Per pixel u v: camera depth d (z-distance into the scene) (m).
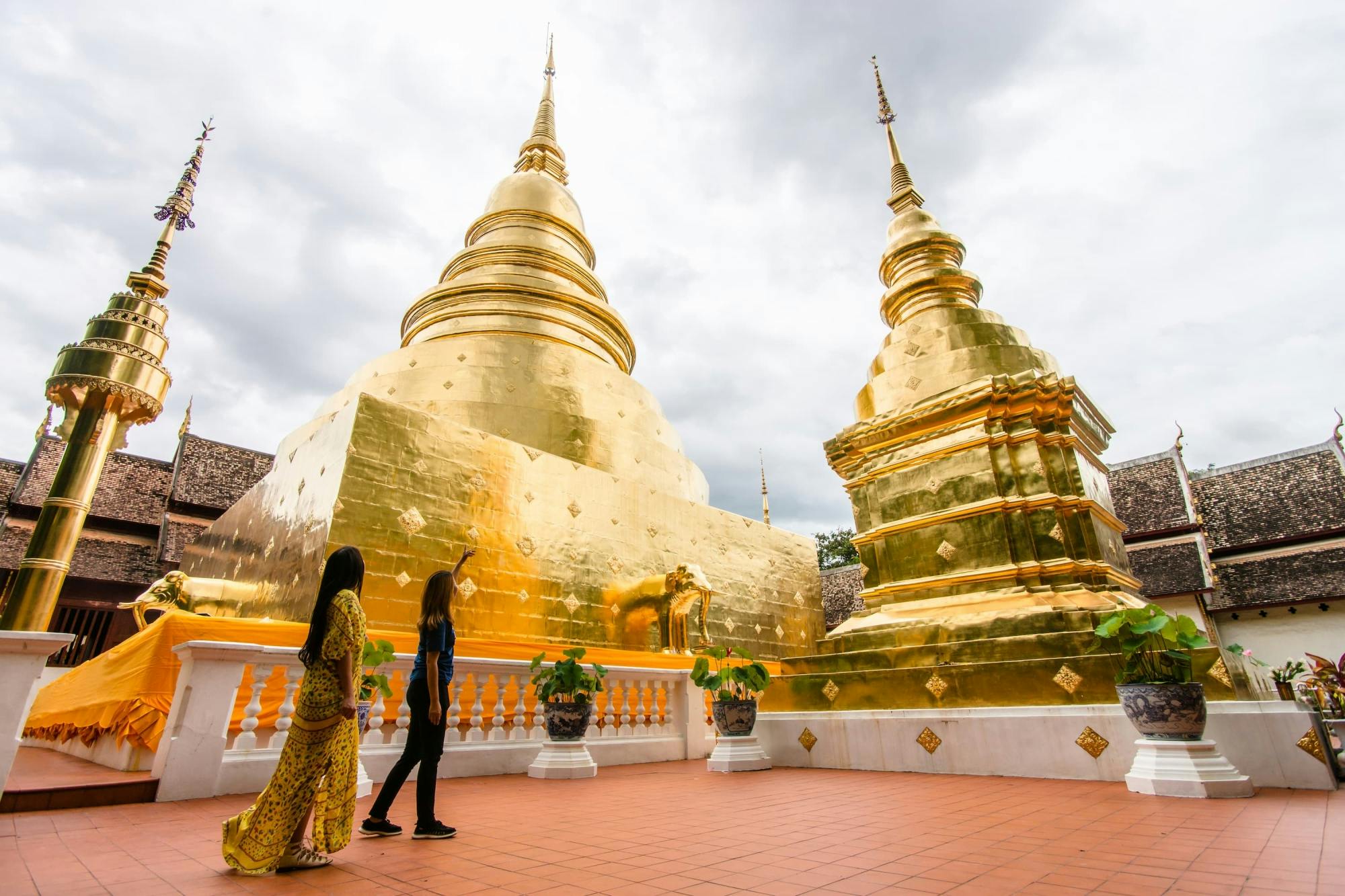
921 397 9.32
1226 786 4.99
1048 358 9.22
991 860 3.33
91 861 3.58
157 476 20.88
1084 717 6.22
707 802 5.42
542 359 13.98
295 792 3.38
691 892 2.91
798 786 6.32
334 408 13.95
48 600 12.54
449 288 15.70
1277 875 2.91
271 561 10.23
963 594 8.12
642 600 11.90
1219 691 5.86
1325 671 9.67
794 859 3.46
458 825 4.55
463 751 7.39
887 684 7.61
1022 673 6.75
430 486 10.03
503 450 11.22
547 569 11.07
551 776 7.14
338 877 3.25
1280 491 23.53
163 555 18.89
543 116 23.08
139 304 14.66
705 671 8.20
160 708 6.34
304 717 3.50
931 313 10.09
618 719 9.21
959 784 6.09
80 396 13.67
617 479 12.93
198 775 5.62
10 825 4.50
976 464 8.50
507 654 8.62
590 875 3.22
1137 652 5.58
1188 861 3.20
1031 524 8.12
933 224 11.29
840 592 24.30
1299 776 5.28
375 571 9.12
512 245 16.91
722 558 14.75
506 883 3.10
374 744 6.90
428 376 13.12
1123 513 24.44
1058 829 4.03
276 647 6.23
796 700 8.35
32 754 8.77
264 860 3.25
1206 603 22.61
